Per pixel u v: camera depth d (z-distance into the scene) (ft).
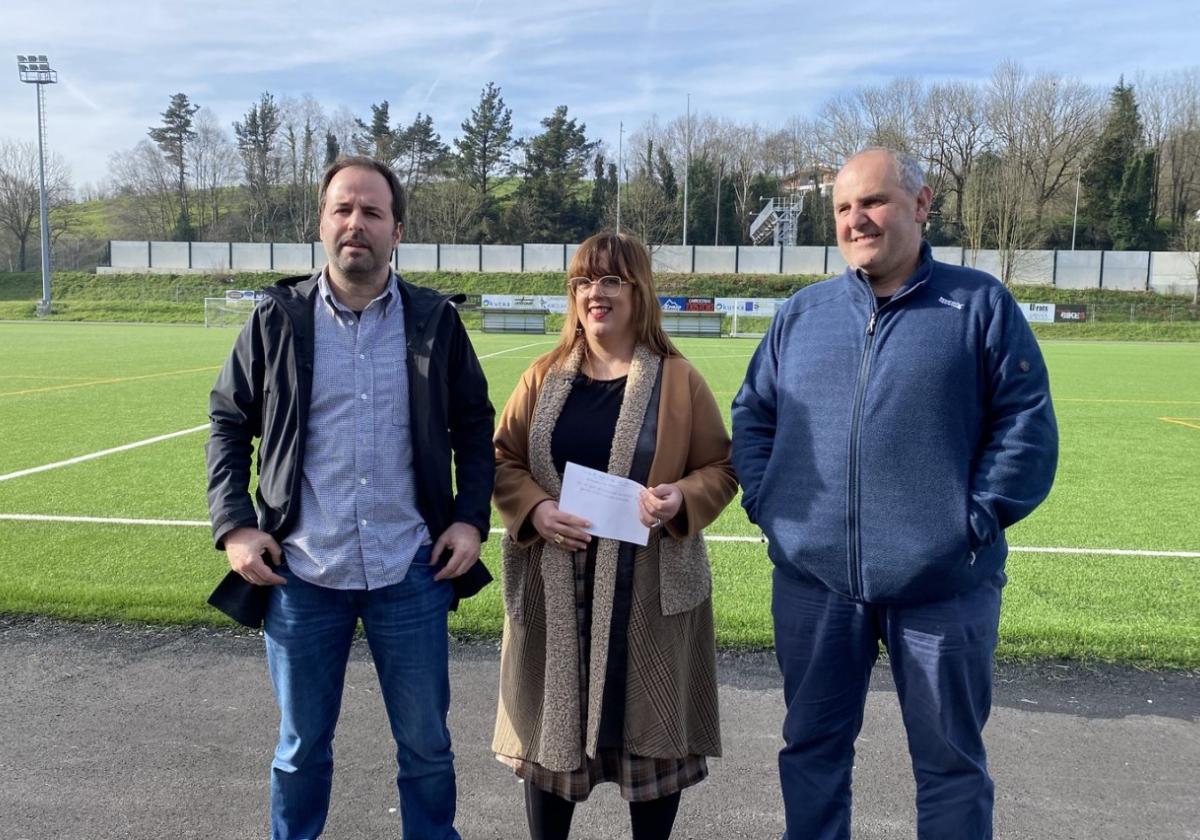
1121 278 164.45
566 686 7.78
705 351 80.74
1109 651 12.98
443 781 8.16
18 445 29.81
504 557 8.44
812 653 7.91
